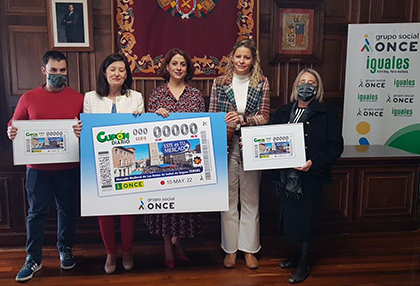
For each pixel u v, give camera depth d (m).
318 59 3.26
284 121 2.41
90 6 2.98
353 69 3.22
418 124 3.21
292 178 2.29
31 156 2.23
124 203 2.26
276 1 3.13
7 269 2.50
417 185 3.18
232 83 2.43
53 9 2.95
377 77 3.21
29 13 2.97
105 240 2.43
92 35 3.01
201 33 3.09
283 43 3.21
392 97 3.21
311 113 2.31
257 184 2.50
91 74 3.09
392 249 2.87
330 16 3.26
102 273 2.47
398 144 3.26
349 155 3.09
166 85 2.42
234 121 2.27
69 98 2.38
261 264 2.61
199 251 2.83
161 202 2.28
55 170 2.39
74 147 2.28
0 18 2.96
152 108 2.40
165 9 3.03
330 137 2.29
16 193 2.82
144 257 2.72
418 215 3.32
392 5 3.28
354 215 3.17
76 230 2.96
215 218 3.09
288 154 2.25
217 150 2.28
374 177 3.13
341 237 3.11
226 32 3.10
